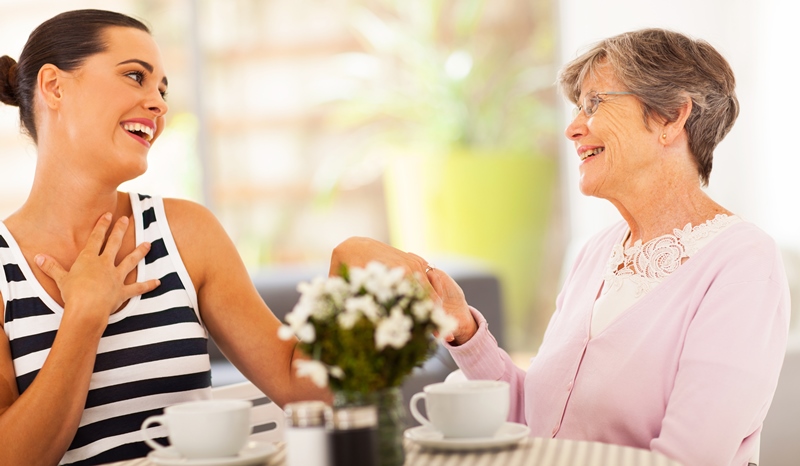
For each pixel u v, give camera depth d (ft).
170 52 19.93
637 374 5.95
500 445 4.64
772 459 9.34
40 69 6.16
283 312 12.57
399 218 20.10
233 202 21.02
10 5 19.06
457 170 19.71
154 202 6.71
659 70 6.13
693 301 5.88
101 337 6.16
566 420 6.27
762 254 5.84
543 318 20.30
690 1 15.23
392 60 20.67
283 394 6.51
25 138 6.79
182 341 6.39
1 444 5.46
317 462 3.97
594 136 6.35
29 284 6.14
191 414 4.43
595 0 17.70
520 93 20.66
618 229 6.87
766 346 5.62
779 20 13.23
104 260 6.00
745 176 14.25
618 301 6.28
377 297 4.09
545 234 20.30
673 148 6.27
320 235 21.01
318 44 20.75
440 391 4.68
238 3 20.76
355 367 3.99
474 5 20.30
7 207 19.34
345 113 20.72
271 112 20.90
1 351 5.99
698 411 5.51
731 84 6.30
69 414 5.65
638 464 4.31
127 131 6.30
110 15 6.38
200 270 6.68
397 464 4.16
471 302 13.52
